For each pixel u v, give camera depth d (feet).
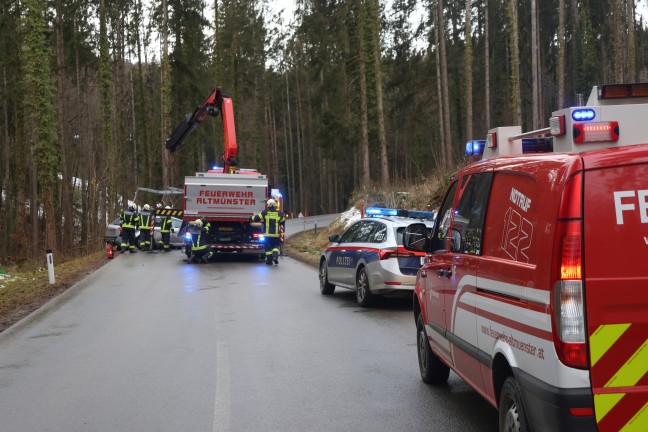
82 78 191.42
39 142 108.37
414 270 39.09
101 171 154.51
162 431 18.25
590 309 11.70
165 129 164.55
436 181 93.71
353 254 42.75
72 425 18.92
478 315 16.21
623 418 11.64
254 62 256.32
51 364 26.71
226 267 71.92
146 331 33.60
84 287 54.29
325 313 38.78
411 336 31.60
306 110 283.59
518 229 14.05
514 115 121.80
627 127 13.38
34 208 138.31
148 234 98.02
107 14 177.68
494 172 16.22
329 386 22.67
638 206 11.91
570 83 219.82
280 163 312.91
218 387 22.67
